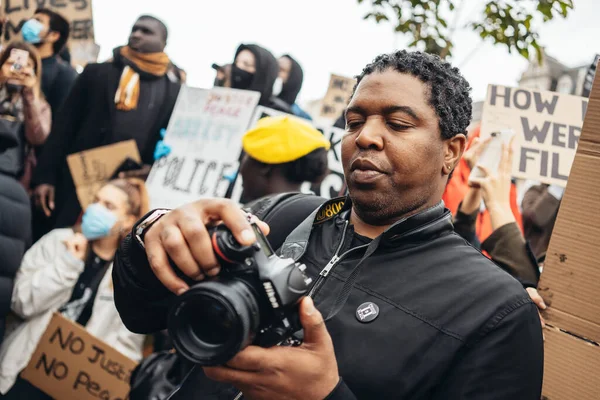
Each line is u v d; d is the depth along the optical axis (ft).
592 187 4.35
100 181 10.23
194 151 9.87
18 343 9.05
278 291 2.55
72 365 8.83
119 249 3.43
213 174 9.58
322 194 8.76
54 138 11.11
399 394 3.04
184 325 2.55
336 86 10.63
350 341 3.16
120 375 8.69
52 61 11.75
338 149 8.98
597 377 4.21
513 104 7.13
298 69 10.62
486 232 7.65
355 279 3.35
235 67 10.31
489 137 6.98
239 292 2.52
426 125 3.39
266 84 10.23
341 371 3.10
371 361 3.09
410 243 3.45
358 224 3.66
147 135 10.64
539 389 3.24
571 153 7.02
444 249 3.46
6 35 12.08
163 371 6.72
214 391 3.42
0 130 8.37
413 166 3.36
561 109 7.11
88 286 9.33
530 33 8.73
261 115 9.58
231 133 9.64
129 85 10.65
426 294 3.23
